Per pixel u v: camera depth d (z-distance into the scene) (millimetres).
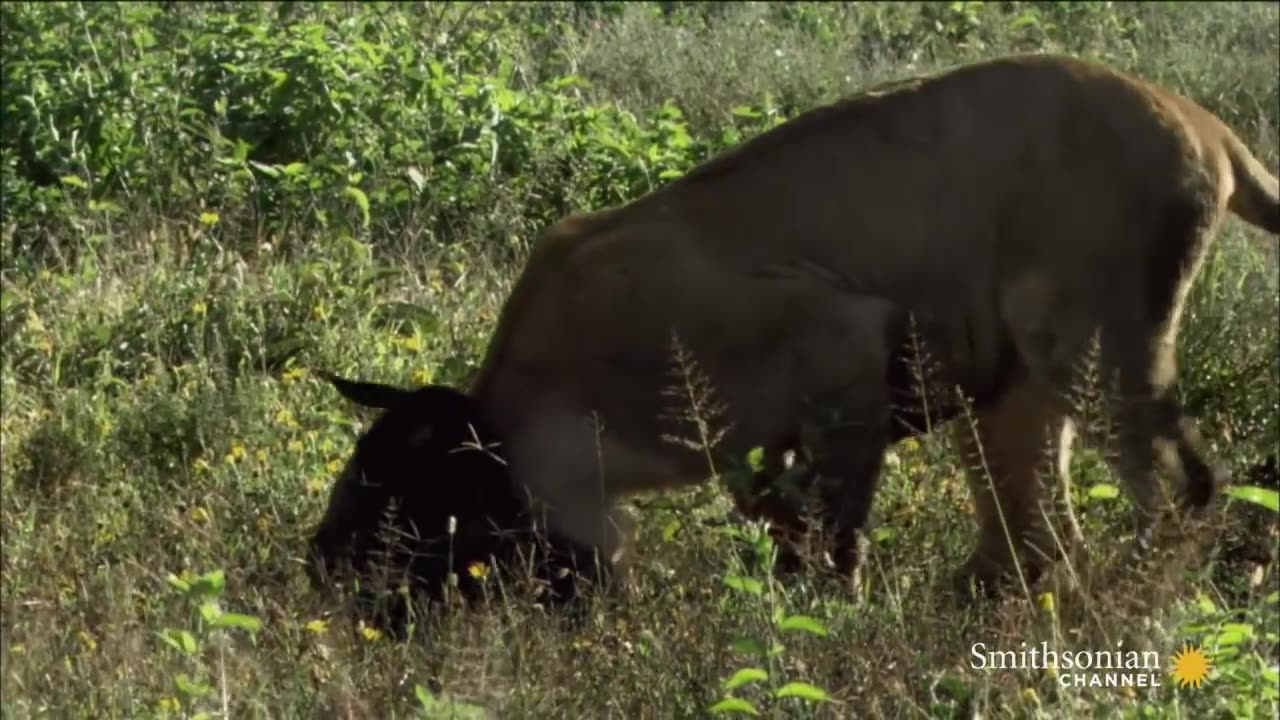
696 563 17172
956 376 18172
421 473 17438
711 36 38938
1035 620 16469
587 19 40531
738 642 14156
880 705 14969
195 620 16594
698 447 17094
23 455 21031
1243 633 15211
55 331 23641
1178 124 18219
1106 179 17891
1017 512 18828
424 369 22578
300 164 27078
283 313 23641
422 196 27000
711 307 17438
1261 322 22594
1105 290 17984
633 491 17875
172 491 20359
